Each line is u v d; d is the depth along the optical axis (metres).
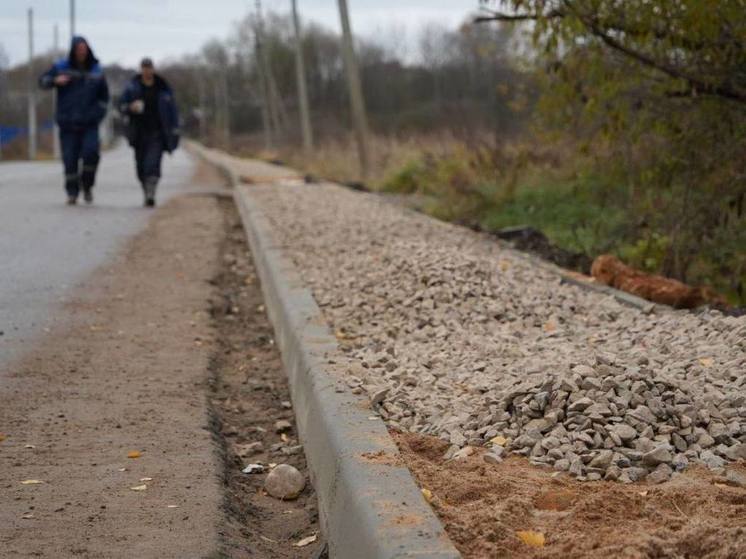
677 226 9.69
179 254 11.95
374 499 3.54
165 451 4.94
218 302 9.11
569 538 3.32
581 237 12.19
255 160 47.44
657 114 9.54
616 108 9.62
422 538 3.21
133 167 36.22
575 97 9.89
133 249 12.24
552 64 9.72
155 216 16.08
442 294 7.34
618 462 4.07
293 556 3.96
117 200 19.05
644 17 8.75
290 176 25.36
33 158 61.75
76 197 17.56
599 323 6.86
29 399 5.83
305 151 36.19
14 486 4.44
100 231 13.83
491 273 8.25
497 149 16.84
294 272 8.56
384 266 8.69
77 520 4.07
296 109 73.56
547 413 4.49
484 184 15.95
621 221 11.52
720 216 9.63
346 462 3.94
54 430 5.26
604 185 12.38
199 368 6.64
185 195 20.92
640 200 10.62
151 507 4.23
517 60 11.02
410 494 3.58
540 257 10.77
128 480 4.54
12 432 5.21
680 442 4.24
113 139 112.00
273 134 62.91
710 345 5.66
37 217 15.44
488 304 7.21
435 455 4.30
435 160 20.80
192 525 4.04
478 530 3.37
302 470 4.87
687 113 9.45
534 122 11.52
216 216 16.53
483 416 4.58
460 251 9.52
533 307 7.21
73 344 7.28
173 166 41.03
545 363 5.31
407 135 28.55
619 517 3.55
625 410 4.42
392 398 4.83
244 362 7.04
